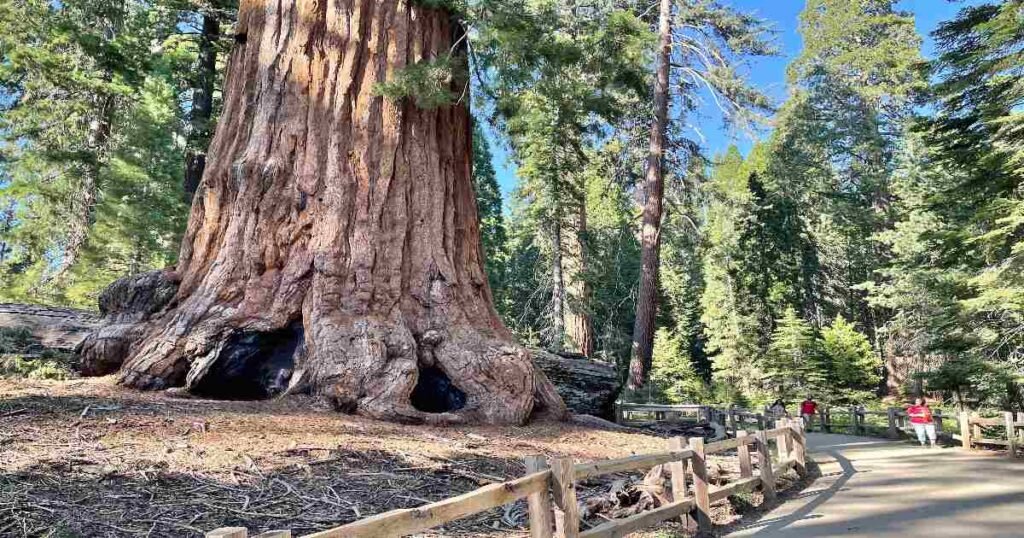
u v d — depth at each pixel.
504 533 5.63
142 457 6.33
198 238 11.41
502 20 11.48
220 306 10.38
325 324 10.16
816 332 39.81
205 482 5.95
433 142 12.11
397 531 3.20
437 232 11.65
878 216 38.81
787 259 42.69
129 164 20.80
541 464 4.54
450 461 7.54
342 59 11.58
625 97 23.27
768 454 8.35
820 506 7.73
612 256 36.59
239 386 10.38
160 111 20.88
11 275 22.59
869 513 7.20
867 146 39.41
